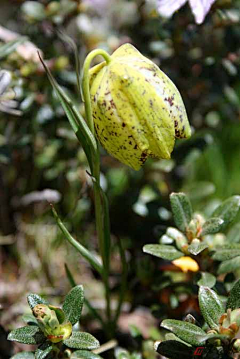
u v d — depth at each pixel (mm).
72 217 398
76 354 267
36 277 399
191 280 315
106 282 313
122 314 378
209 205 411
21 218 423
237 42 387
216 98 398
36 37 393
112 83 260
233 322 245
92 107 267
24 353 272
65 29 397
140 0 414
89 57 261
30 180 422
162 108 260
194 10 302
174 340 259
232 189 467
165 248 293
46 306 259
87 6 397
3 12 438
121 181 415
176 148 388
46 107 374
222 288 303
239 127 481
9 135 388
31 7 383
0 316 344
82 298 265
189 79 398
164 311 325
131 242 404
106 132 267
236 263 305
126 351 311
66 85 377
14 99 358
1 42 375
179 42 385
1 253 416
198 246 281
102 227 301
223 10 365
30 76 363
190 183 460
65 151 397
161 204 392
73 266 406
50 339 257
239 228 333
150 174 417
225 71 388
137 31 419
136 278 348
